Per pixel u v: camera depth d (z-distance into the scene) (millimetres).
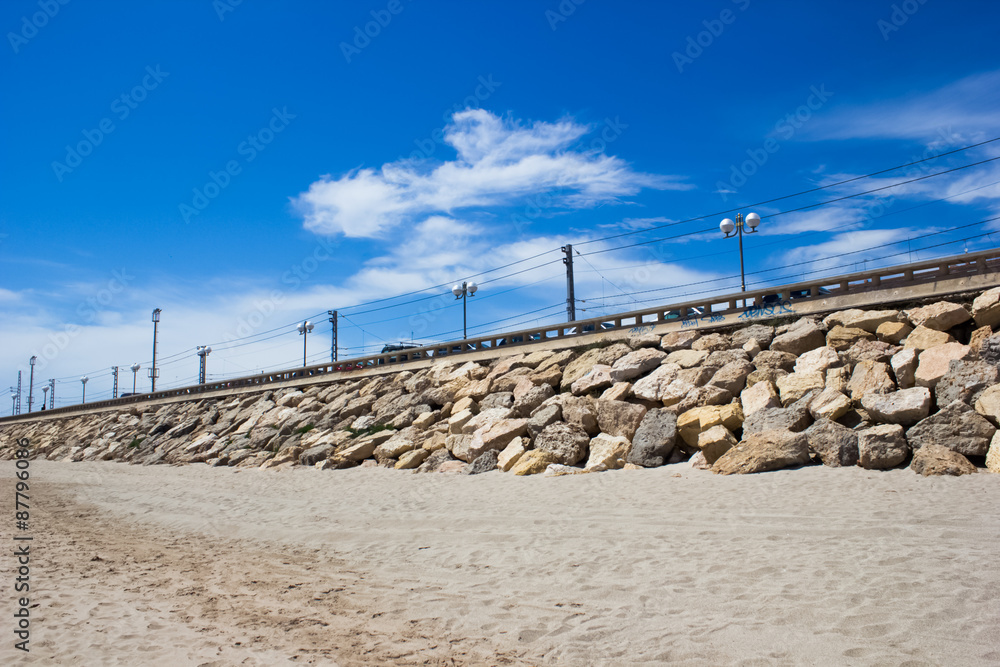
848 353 17547
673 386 19328
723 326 21922
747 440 15703
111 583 9578
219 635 7074
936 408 14625
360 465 24828
